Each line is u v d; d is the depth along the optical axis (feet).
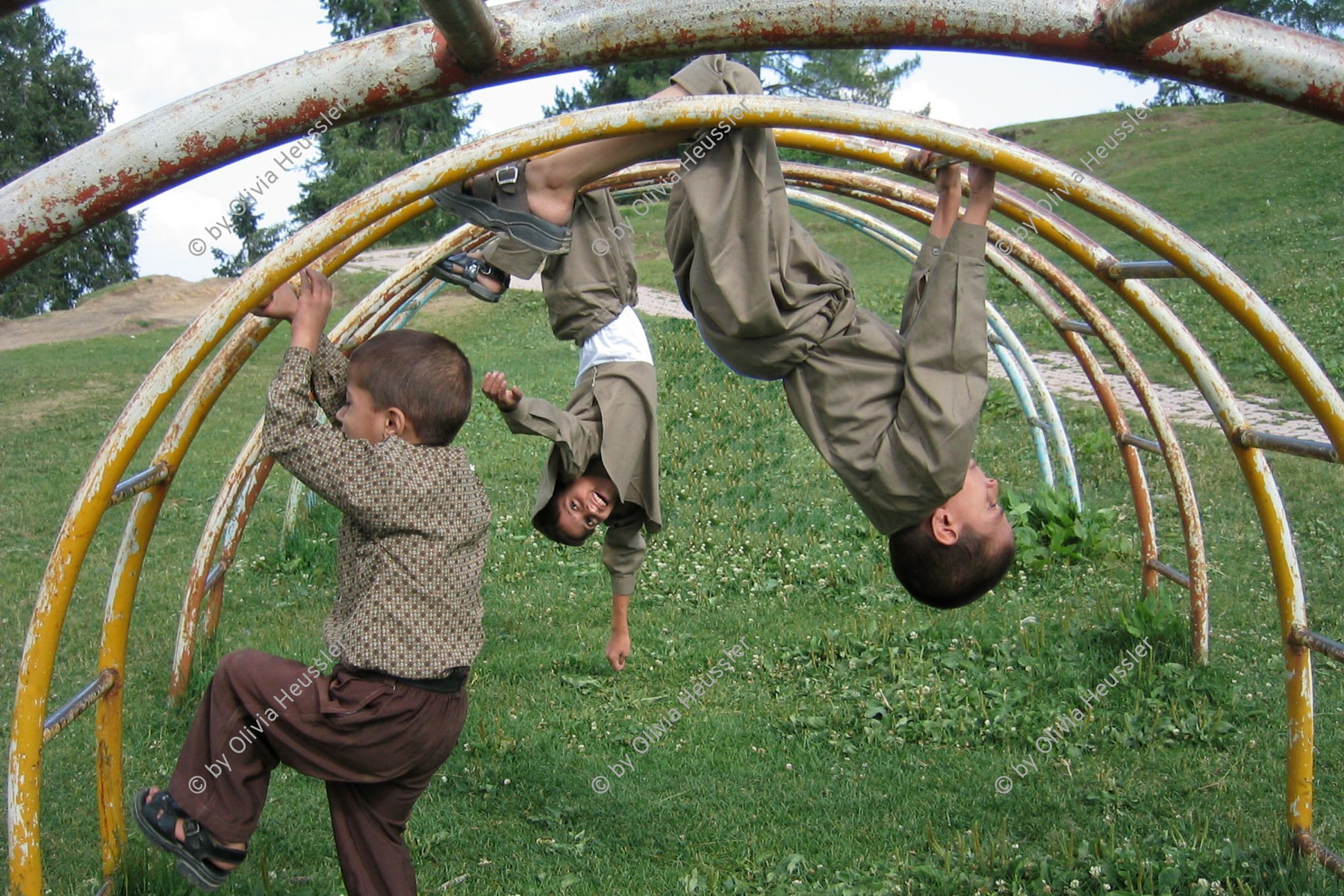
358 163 90.79
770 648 18.58
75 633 19.65
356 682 8.91
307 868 12.10
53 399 47.80
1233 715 15.51
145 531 10.78
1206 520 25.12
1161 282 55.31
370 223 8.34
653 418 11.70
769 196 8.50
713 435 34.35
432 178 8.00
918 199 15.01
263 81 5.82
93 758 14.55
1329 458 9.86
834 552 23.85
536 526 11.90
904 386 8.71
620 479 11.26
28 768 9.09
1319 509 25.26
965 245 8.50
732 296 8.30
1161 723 15.20
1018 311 54.70
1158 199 80.69
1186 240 8.75
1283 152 85.71
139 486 10.05
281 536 24.58
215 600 18.30
